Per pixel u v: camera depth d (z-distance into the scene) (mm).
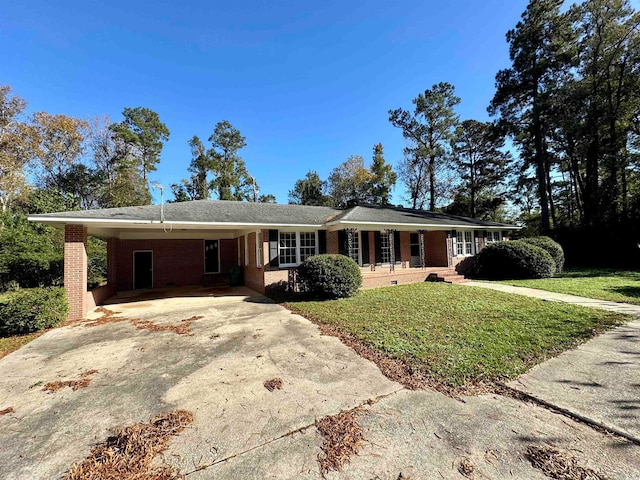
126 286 13562
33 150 21625
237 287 13617
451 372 3848
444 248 15312
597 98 17891
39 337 6305
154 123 31328
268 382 3816
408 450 2443
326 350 4945
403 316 6797
